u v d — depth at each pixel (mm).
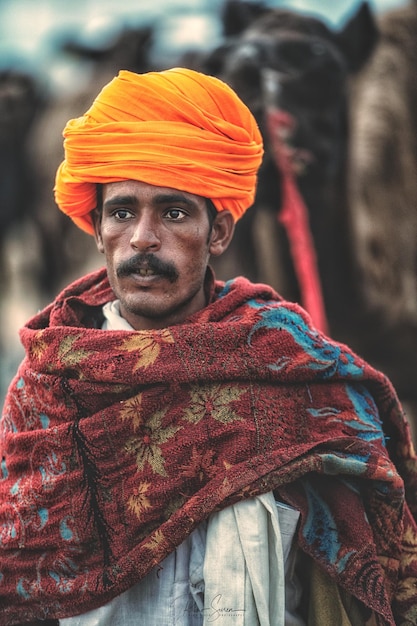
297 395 3891
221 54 6578
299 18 6754
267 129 6254
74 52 8961
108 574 3715
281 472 3709
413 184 7340
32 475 3887
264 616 3641
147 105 3787
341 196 6832
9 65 10688
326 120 6477
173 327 3824
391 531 3900
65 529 3787
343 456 3814
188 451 3738
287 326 3922
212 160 3820
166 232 3801
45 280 9969
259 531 3689
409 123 7387
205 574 3680
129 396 3787
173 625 3734
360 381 4047
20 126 10219
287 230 6672
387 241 7113
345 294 7008
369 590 3748
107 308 4074
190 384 3785
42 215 9844
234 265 7004
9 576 3896
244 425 3762
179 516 3672
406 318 7266
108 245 3848
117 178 3791
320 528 3820
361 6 7090
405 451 4195
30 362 3945
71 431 3797
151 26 8555
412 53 7469
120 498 3752
